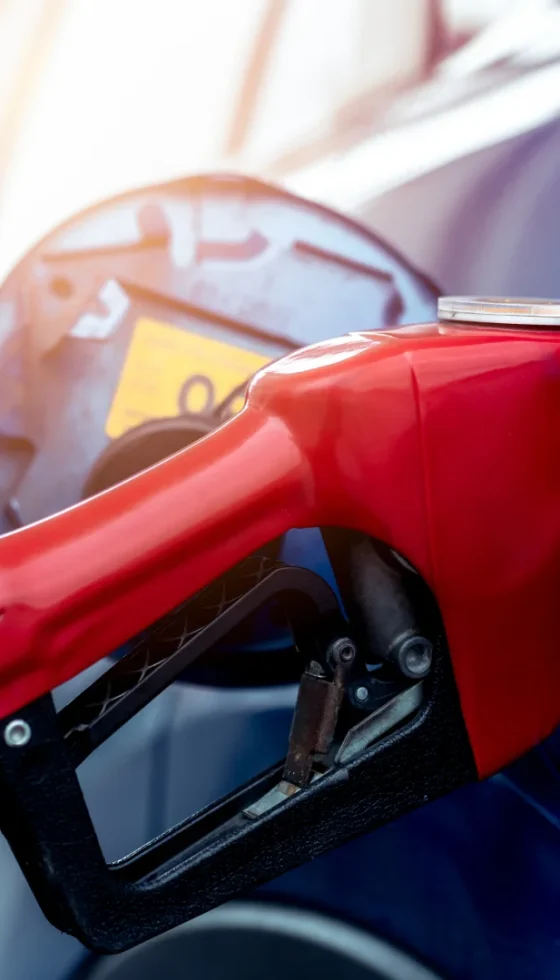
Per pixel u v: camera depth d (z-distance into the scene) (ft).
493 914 2.46
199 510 1.32
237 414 1.46
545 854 2.44
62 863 1.29
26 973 2.35
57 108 2.23
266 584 1.46
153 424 2.37
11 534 1.29
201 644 1.42
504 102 2.32
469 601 1.53
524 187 2.35
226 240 2.32
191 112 2.25
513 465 1.51
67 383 2.34
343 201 2.32
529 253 2.37
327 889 2.43
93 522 1.29
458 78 2.30
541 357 1.52
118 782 2.43
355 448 1.40
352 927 2.44
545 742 2.40
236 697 2.44
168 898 1.38
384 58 2.28
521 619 1.59
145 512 1.30
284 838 1.48
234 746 2.45
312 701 1.54
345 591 1.58
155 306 2.33
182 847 1.47
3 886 2.34
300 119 2.28
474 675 1.58
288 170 2.30
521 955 2.45
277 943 2.42
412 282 2.36
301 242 2.34
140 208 2.29
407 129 2.31
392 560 1.54
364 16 2.25
